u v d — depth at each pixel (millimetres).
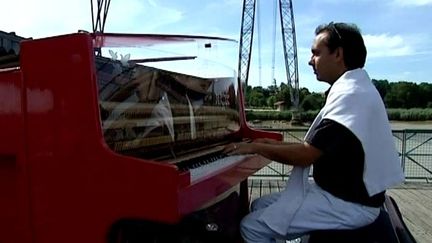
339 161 1710
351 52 1819
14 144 1703
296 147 1751
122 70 1832
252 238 1907
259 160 2246
